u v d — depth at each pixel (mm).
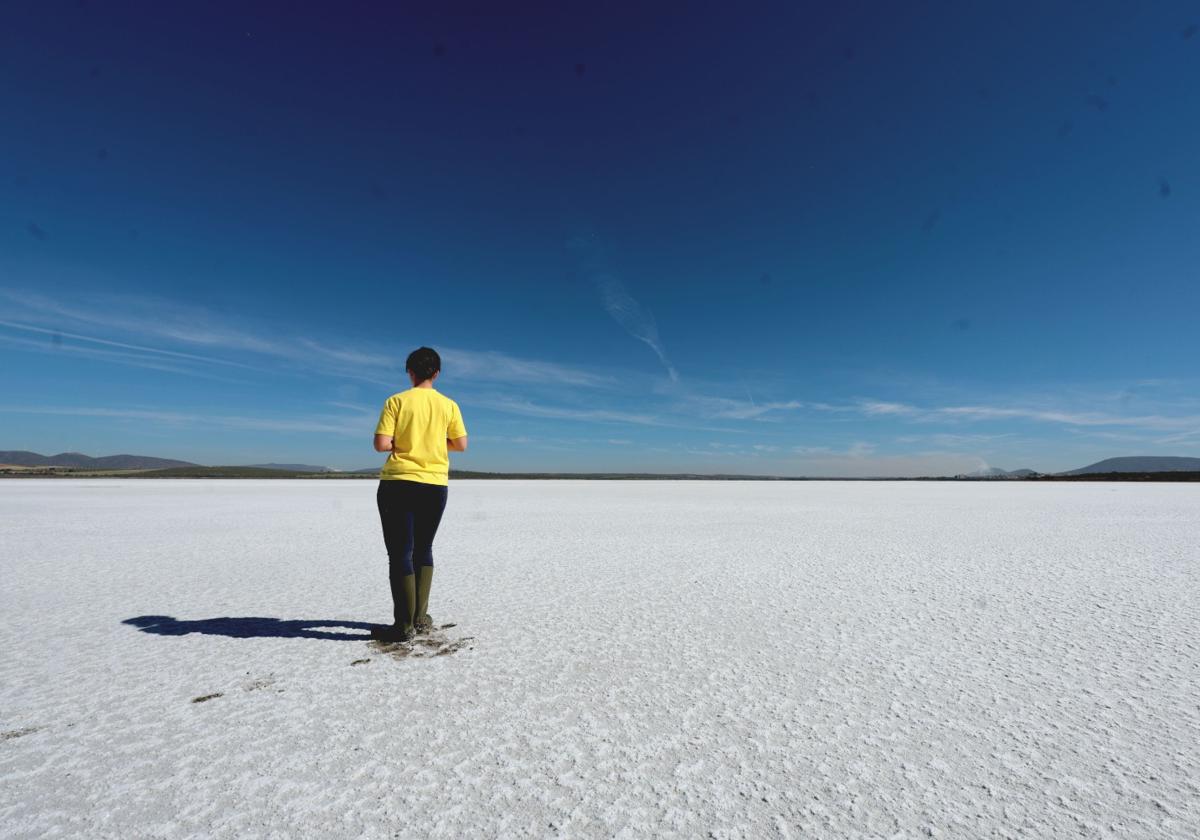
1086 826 1758
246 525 10625
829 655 3381
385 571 6094
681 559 6785
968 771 2090
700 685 2920
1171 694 2777
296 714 2576
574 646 3555
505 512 13891
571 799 1918
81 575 5840
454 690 2855
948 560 6707
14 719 2518
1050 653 3404
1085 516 12797
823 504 17391
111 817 1813
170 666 3184
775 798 1923
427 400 3797
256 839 1704
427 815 1826
